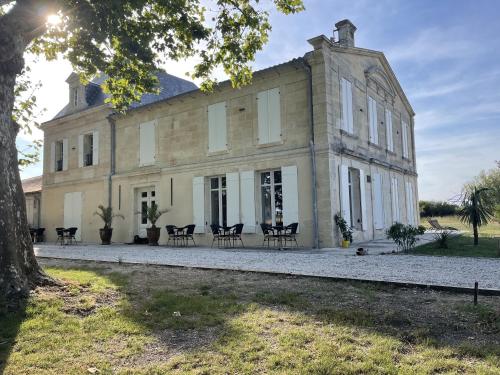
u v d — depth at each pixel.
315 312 4.41
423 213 34.91
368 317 4.12
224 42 8.77
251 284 5.95
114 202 17.81
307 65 12.62
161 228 16.05
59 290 5.36
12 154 5.46
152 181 16.56
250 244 13.42
